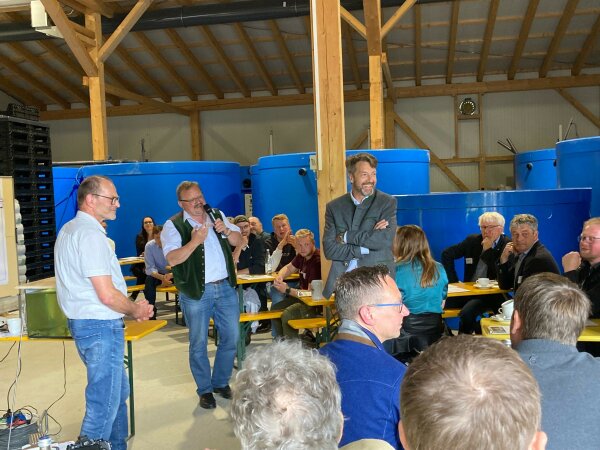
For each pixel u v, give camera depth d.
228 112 15.95
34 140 4.86
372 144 8.75
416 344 3.58
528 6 11.95
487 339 0.79
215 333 5.16
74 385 4.56
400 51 13.64
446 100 14.89
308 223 7.98
